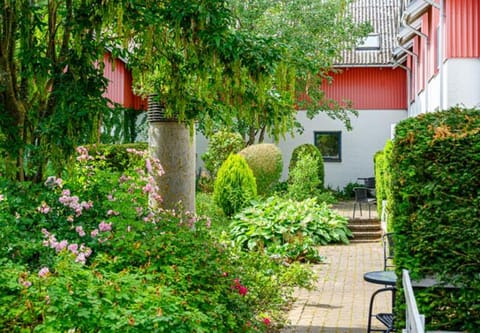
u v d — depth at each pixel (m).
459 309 6.57
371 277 7.97
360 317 10.21
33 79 9.13
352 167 31.36
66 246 7.14
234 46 8.75
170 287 6.26
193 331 5.62
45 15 10.07
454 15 15.38
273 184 25.69
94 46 8.95
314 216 18.88
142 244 7.45
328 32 27.80
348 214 22.67
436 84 18.05
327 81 31.34
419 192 6.58
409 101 27.09
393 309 7.47
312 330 9.39
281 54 9.12
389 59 30.44
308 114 29.73
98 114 8.73
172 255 7.35
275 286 9.93
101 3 8.66
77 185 8.80
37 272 6.84
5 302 5.45
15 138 8.72
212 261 7.58
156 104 12.23
